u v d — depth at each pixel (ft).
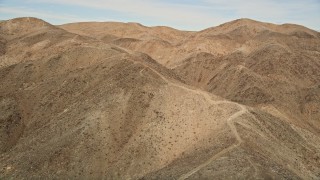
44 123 265.75
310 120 358.02
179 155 217.56
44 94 287.89
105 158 226.17
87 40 364.38
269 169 182.50
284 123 255.70
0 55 364.38
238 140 204.54
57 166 223.10
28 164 226.79
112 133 237.04
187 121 233.96
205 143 214.07
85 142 232.94
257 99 371.15
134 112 246.27
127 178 215.51
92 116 246.68
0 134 262.47
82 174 219.61
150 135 232.12
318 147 247.09
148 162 219.61
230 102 244.83
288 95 384.47
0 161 236.63
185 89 258.16
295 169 202.18
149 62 309.22
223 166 185.78
